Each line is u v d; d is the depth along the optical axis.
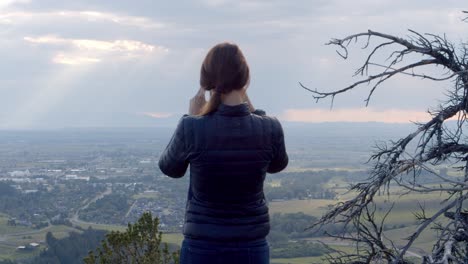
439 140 4.73
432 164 4.84
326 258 4.65
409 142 4.73
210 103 3.17
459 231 4.14
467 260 4.06
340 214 4.65
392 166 4.41
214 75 3.18
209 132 3.08
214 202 3.08
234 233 3.05
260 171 3.12
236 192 3.07
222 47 3.22
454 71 4.90
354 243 4.64
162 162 3.21
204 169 3.06
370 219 4.51
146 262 8.65
